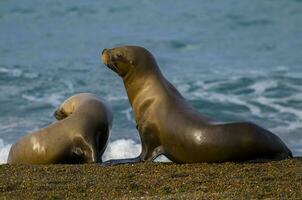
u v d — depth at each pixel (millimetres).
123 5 98625
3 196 29297
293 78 63719
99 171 33688
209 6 97938
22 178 32281
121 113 52594
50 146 38719
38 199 28891
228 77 64375
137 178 32031
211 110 54469
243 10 95625
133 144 45000
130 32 85688
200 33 85062
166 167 34375
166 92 37375
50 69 66812
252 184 30266
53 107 54250
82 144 38625
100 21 91125
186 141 35531
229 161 35250
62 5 98375
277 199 27797
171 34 84500
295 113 52875
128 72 38125
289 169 33031
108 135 40250
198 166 34438
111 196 29281
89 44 79625
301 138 46812
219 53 76125
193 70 67750
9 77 63344
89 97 41250
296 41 81375
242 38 82875
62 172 33594
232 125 35156
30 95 57531
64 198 29078
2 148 44438
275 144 35250
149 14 94312
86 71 65938
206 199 27797
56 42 80625
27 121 50750
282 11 95062
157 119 36562
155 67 38250
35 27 88250
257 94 58438
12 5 98625
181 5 98812
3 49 77250
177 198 27984
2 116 51906
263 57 74125
